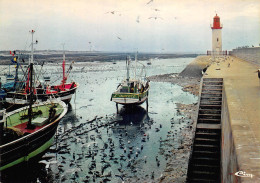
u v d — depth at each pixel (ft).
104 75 256.73
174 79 216.74
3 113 48.60
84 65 395.14
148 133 79.00
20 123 66.64
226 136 33.71
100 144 68.74
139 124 89.56
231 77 69.87
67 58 589.32
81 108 115.75
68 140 71.67
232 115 31.01
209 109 59.47
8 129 54.19
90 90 165.89
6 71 260.21
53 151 64.44
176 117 98.12
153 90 164.76
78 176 51.11
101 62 482.69
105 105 122.52
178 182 48.37
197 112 57.21
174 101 129.08
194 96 141.18
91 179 49.67
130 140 72.64
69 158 59.72
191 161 48.70
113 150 64.13
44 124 65.05
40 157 59.72
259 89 49.73
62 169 54.19
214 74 78.74
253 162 17.78
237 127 26.25
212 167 47.78
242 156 18.89
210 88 66.03
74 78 227.81
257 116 30.45
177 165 56.13
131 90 109.81
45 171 53.78
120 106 120.57
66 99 113.50
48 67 343.67
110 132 80.18
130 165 55.67
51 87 125.80
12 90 113.09
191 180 47.01
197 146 51.01
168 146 67.62
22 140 52.11
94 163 55.93
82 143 69.05
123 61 522.88
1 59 470.39
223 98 54.49
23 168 54.39
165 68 356.79
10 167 51.08
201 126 54.29
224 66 112.98
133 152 63.31
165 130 81.82
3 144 51.21
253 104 36.88
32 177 52.60
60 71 286.46
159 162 57.67
